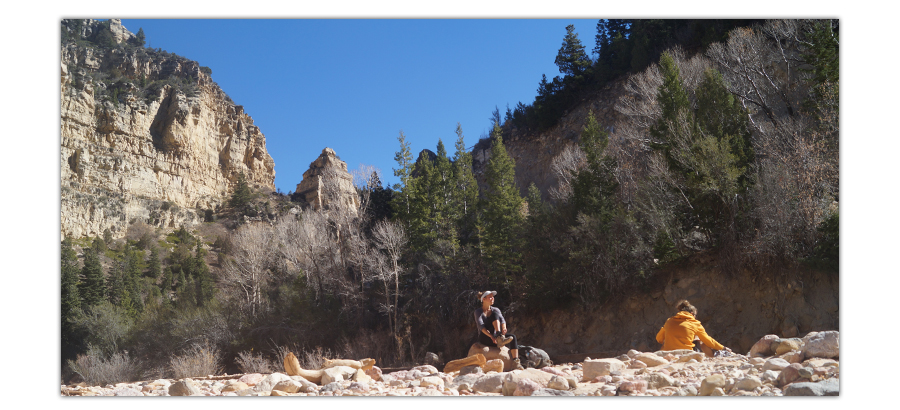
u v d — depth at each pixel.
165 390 5.96
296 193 134.75
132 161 108.75
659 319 22.39
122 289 65.75
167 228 107.88
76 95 102.38
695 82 31.56
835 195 19.33
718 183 20.86
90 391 6.07
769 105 29.09
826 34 22.97
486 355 7.24
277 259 43.50
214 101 135.25
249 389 5.53
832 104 20.91
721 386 4.45
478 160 64.38
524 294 29.73
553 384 4.84
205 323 36.25
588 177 29.03
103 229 95.38
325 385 5.64
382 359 31.89
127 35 134.00
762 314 19.30
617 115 48.28
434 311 34.59
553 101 56.25
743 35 30.16
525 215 37.31
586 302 25.06
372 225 43.97
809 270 18.53
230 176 133.62
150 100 115.94
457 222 43.59
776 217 19.09
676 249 22.55
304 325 34.97
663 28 50.91
